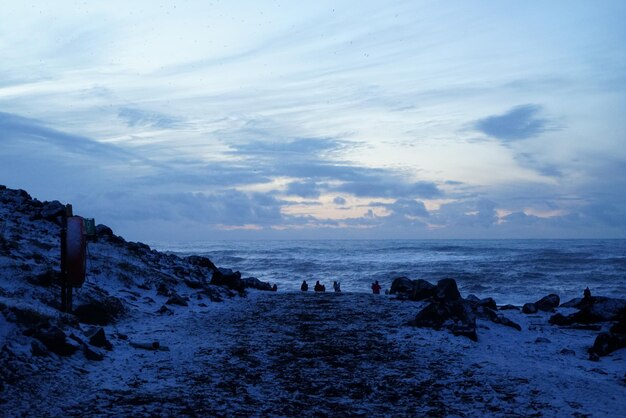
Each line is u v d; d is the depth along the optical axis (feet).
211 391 27.99
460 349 40.86
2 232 63.36
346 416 24.90
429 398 27.99
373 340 43.55
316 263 267.80
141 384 28.53
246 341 41.86
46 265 54.75
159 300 60.49
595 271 205.36
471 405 26.84
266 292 88.79
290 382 30.50
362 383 30.66
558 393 29.09
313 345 41.01
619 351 41.34
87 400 25.18
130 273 66.03
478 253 342.44
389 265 247.50
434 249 409.28
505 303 125.59
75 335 34.42
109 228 84.23
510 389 29.81
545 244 542.98
